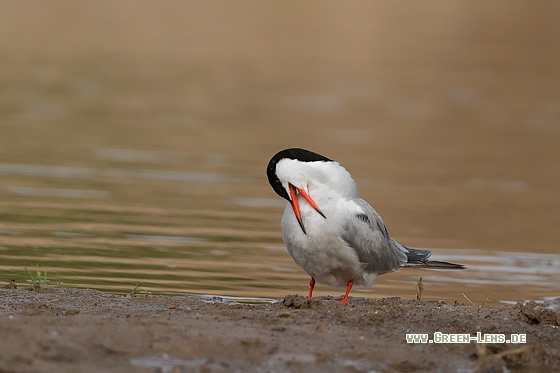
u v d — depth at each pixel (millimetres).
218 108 24016
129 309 8375
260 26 36594
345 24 37406
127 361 6559
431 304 8898
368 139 21234
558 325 8477
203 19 37375
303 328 7559
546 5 41031
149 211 14414
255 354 6863
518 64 32469
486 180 18219
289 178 8836
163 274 10938
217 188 16281
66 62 29172
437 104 26438
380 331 7664
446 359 7125
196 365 6590
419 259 9906
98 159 17969
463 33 36938
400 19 38875
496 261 12586
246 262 11773
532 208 16156
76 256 11602
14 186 15586
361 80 28922
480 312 8516
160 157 18422
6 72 26969
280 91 26859
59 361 6414
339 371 6684
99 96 24719
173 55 31453
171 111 23344
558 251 13266
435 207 15844
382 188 16953
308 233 8805
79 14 37625
